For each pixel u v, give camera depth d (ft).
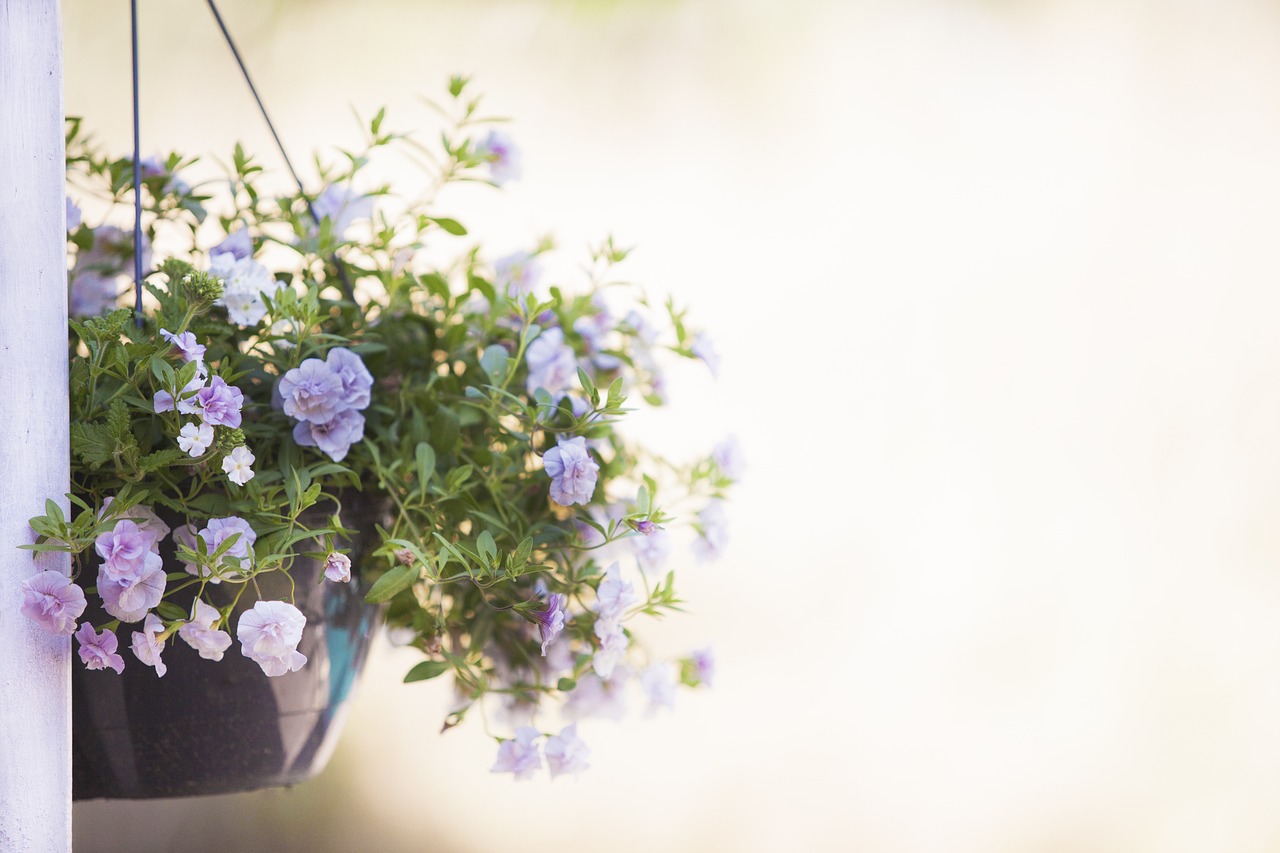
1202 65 11.04
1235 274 10.98
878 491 10.94
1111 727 10.80
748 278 10.94
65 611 4.87
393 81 10.61
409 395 5.45
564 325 5.69
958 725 10.82
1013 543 10.94
